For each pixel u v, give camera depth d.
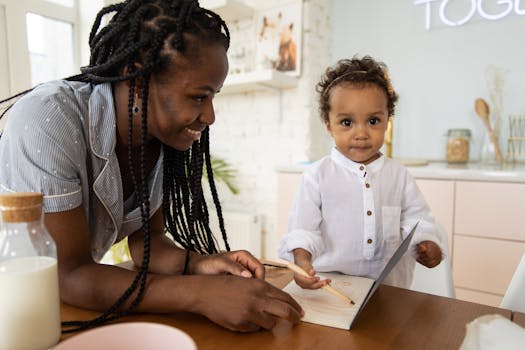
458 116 2.04
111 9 0.68
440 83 2.08
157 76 0.58
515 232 1.52
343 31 2.36
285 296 0.53
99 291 0.54
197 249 0.80
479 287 1.61
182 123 0.61
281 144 2.39
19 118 0.58
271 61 2.35
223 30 0.69
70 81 0.71
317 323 0.52
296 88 2.29
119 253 1.91
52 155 0.56
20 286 0.40
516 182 1.50
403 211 1.01
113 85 0.67
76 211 0.58
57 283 0.44
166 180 0.79
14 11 2.17
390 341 0.48
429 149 2.13
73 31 2.51
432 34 2.08
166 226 0.85
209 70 0.58
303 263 0.73
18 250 0.42
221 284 0.52
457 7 2.00
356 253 0.96
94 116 0.64
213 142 2.67
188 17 0.57
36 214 0.42
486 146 1.92
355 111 0.92
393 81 2.20
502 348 0.39
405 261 0.94
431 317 0.54
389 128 2.08
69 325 0.50
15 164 0.56
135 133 0.68
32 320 0.41
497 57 1.93
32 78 2.30
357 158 0.96
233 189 2.55
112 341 0.31
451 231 1.65
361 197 0.96
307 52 2.22
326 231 0.98
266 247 2.52
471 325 0.43
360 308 0.51
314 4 2.22
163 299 0.52
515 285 0.73
